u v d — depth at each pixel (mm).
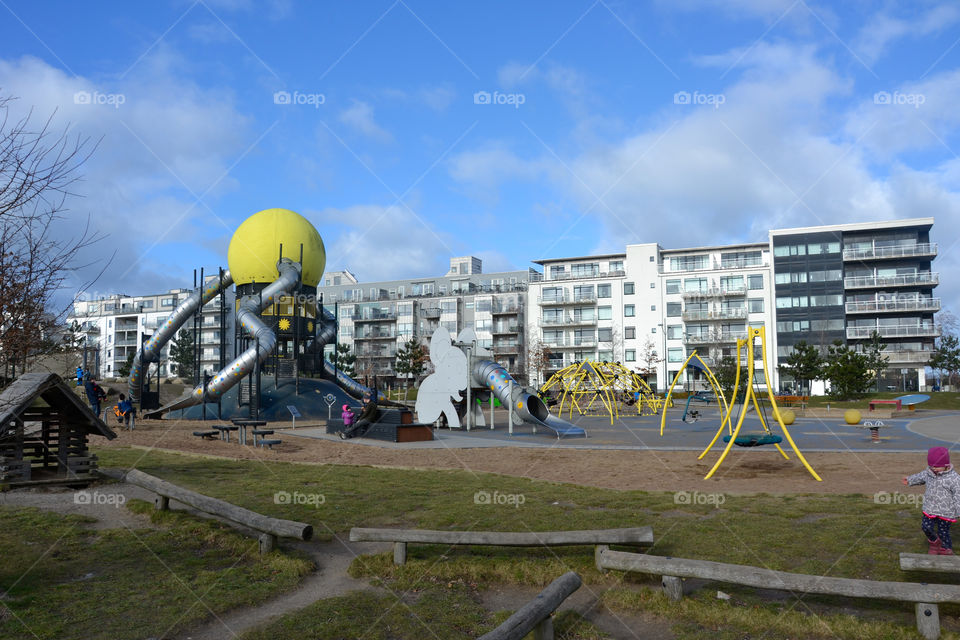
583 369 42000
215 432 24141
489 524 9648
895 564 7590
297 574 7449
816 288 79875
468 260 109438
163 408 33969
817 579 5902
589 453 20422
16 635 5621
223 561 7949
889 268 79250
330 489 12852
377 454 20281
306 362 39500
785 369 66688
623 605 6617
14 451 11984
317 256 40312
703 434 28000
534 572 7449
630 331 87062
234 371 32344
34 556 7844
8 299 6934
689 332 84688
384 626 6043
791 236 81438
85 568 7520
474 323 98062
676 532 9062
